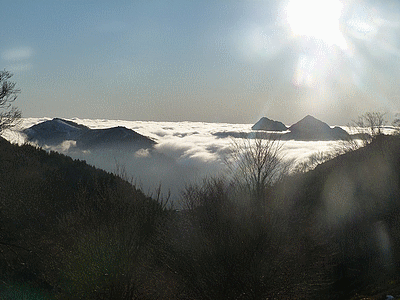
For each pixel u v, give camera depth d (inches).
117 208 555.2
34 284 559.5
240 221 548.1
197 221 550.6
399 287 819.4
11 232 660.1
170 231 550.6
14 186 795.4
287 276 545.0
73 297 527.2
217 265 530.3
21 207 706.8
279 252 549.3
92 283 517.3
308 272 564.7
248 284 525.7
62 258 569.6
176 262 539.2
